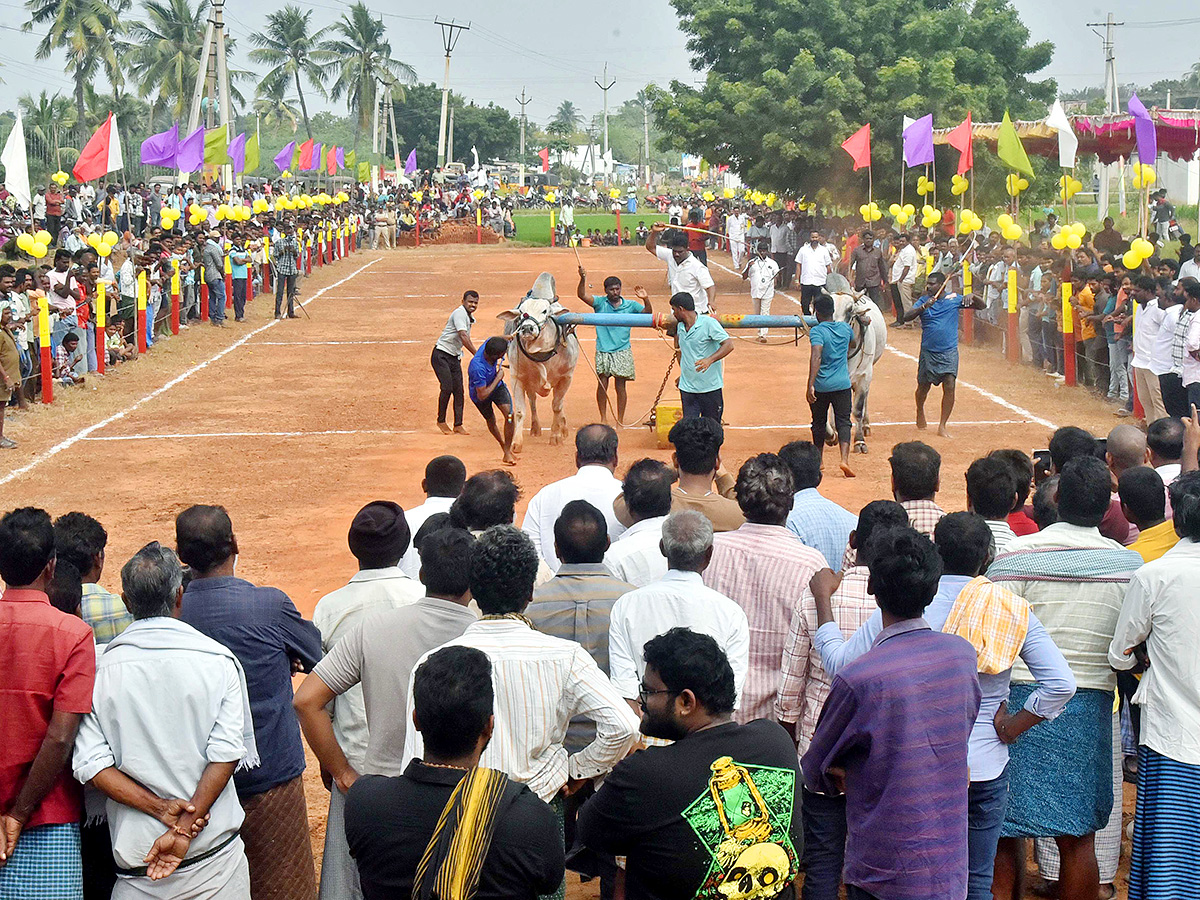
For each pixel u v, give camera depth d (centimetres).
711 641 400
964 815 459
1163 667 529
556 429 1617
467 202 6638
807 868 529
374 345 2514
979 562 518
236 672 480
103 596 579
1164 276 1644
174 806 463
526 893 369
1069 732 548
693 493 679
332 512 1291
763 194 4053
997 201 3522
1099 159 3005
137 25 7744
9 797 467
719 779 388
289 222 3562
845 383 1405
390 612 497
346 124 14238
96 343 2089
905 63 3347
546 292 1585
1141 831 537
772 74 3419
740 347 2481
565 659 459
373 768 488
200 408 1855
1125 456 765
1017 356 2217
